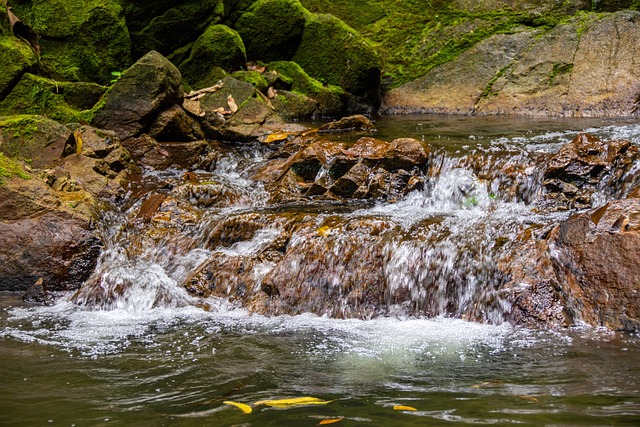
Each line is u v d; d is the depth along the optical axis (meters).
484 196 6.24
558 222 5.11
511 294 4.64
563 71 9.83
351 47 10.38
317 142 7.19
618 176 5.85
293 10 10.43
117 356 4.14
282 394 3.45
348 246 5.22
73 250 5.80
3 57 7.77
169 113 7.77
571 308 4.55
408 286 5.03
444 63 10.77
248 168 7.48
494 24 10.69
